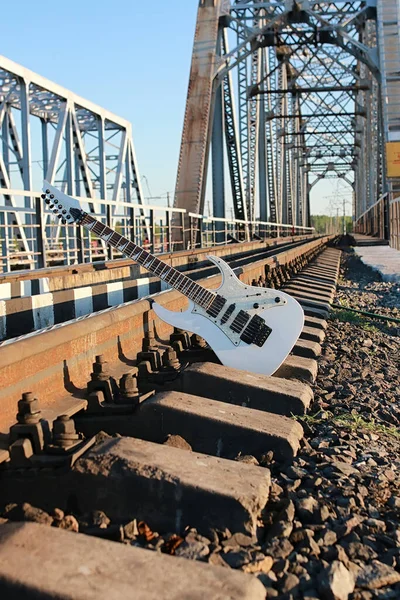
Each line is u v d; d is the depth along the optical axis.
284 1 35.59
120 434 4.31
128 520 3.33
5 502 3.46
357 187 107.56
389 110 37.97
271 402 5.22
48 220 17.50
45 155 32.69
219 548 3.08
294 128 84.50
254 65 47.84
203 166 32.91
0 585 2.49
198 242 24.59
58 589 2.44
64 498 3.41
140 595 2.44
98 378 4.43
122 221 16.25
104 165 32.34
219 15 35.50
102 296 8.28
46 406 4.17
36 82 23.27
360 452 4.67
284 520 3.38
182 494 3.26
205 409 4.46
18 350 3.81
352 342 9.58
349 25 38.56
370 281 21.61
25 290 8.24
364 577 2.96
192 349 6.13
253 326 5.84
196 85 33.69
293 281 16.34
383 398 6.54
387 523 3.51
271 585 2.86
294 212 87.12
